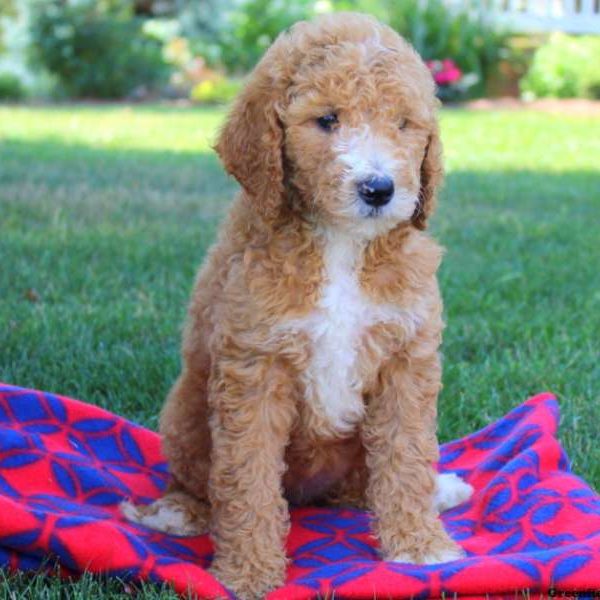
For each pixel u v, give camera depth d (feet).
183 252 7.00
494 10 19.03
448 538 3.76
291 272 3.59
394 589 3.42
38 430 4.28
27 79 19.43
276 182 3.61
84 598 3.40
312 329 3.62
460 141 13.20
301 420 3.75
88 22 19.10
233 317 3.62
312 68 3.61
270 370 3.64
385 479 3.75
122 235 7.39
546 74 17.88
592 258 7.25
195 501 3.97
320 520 4.03
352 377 3.68
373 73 3.59
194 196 9.07
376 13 18.10
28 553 3.46
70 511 3.84
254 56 19.10
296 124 3.60
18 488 3.94
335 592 3.43
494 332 5.72
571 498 3.85
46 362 5.12
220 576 3.62
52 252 6.84
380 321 3.66
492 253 7.32
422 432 3.74
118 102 18.54
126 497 4.04
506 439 4.34
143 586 3.43
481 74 18.39
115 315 5.67
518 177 10.66
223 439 3.66
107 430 4.37
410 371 3.72
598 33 19.40
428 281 3.71
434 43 18.07
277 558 3.65
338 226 3.57
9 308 5.72
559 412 4.53
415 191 3.61
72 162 10.80
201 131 13.91
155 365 5.10
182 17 20.98
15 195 8.70
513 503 3.93
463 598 3.41
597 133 14.03
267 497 3.64
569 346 5.46
